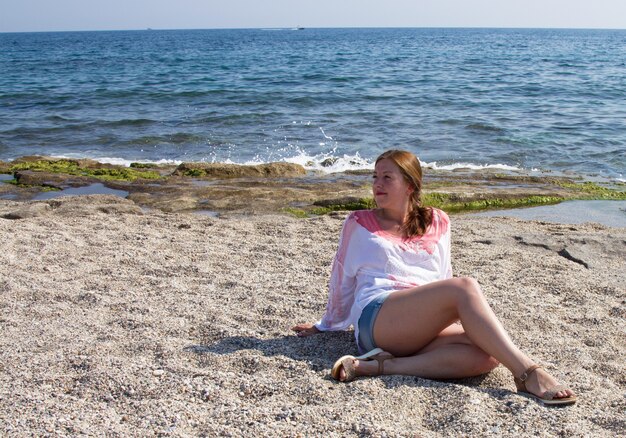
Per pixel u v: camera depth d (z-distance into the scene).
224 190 10.26
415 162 3.72
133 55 63.91
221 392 3.11
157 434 2.70
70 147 15.84
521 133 16.91
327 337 3.91
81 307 4.55
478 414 2.87
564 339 4.09
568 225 8.16
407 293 3.38
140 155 15.08
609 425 2.85
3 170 12.20
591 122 18.48
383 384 3.19
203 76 35.00
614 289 5.24
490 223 8.11
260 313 4.45
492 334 3.17
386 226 3.72
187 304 4.58
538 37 156.38
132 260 5.85
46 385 3.20
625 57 54.94
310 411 2.88
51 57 61.00
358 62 47.81
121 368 3.34
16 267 5.56
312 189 10.62
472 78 32.72
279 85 29.28
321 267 5.75
